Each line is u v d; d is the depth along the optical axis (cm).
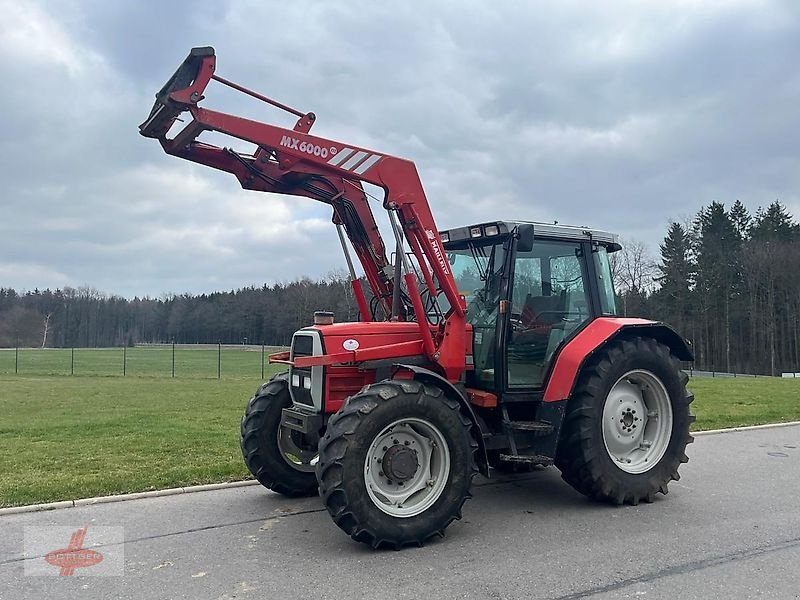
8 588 374
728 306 4869
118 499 570
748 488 605
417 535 442
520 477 654
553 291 577
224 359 4322
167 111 482
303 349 534
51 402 1464
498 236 555
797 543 448
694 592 365
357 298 603
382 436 457
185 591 369
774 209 5194
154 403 1419
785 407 1187
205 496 587
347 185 584
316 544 452
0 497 562
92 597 361
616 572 396
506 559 420
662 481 562
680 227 5116
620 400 573
